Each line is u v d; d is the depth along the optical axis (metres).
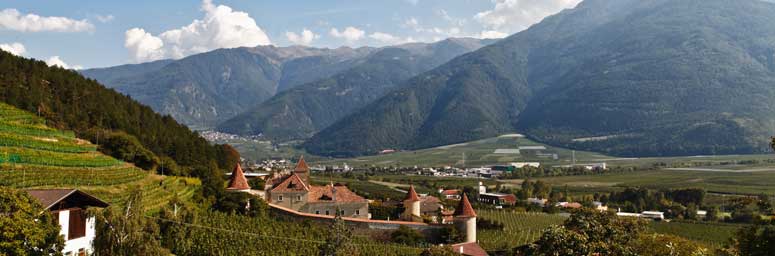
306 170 162.88
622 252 56.97
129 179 101.00
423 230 110.81
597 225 59.44
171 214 81.12
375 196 197.12
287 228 97.25
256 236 88.44
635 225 69.88
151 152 143.62
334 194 129.25
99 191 83.69
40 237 45.19
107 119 168.88
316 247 88.50
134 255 51.12
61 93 171.50
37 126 120.44
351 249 70.44
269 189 133.50
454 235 109.25
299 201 125.50
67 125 150.25
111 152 137.75
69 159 101.12
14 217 44.09
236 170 126.69
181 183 114.25
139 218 53.59
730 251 54.97
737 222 176.00
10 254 43.19
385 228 108.81
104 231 51.56
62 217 54.97
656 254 69.69
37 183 81.19
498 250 112.69
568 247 50.19
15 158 92.31
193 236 81.00
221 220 92.38
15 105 143.62
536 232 141.50
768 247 42.12
